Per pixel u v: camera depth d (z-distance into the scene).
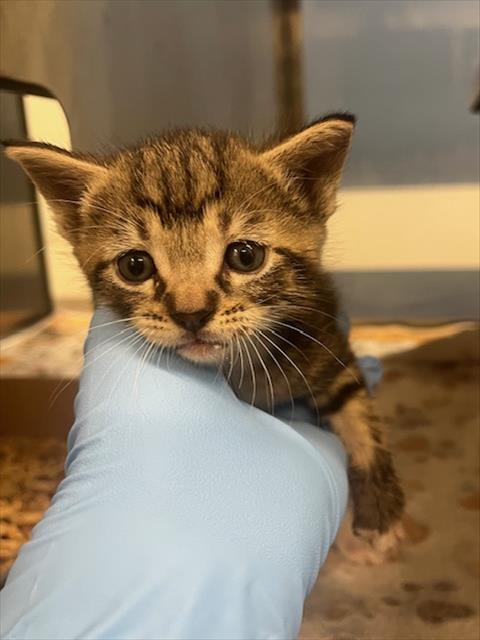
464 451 0.19
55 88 0.19
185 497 0.11
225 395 0.12
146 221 0.12
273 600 0.10
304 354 0.14
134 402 0.12
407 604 0.14
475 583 0.14
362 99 0.22
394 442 0.19
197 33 0.20
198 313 0.12
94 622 0.09
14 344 0.27
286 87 0.21
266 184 0.13
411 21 0.21
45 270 0.31
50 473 0.19
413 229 0.24
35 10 0.18
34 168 0.13
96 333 0.13
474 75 0.21
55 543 0.10
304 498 0.11
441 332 0.25
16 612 0.09
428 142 0.23
